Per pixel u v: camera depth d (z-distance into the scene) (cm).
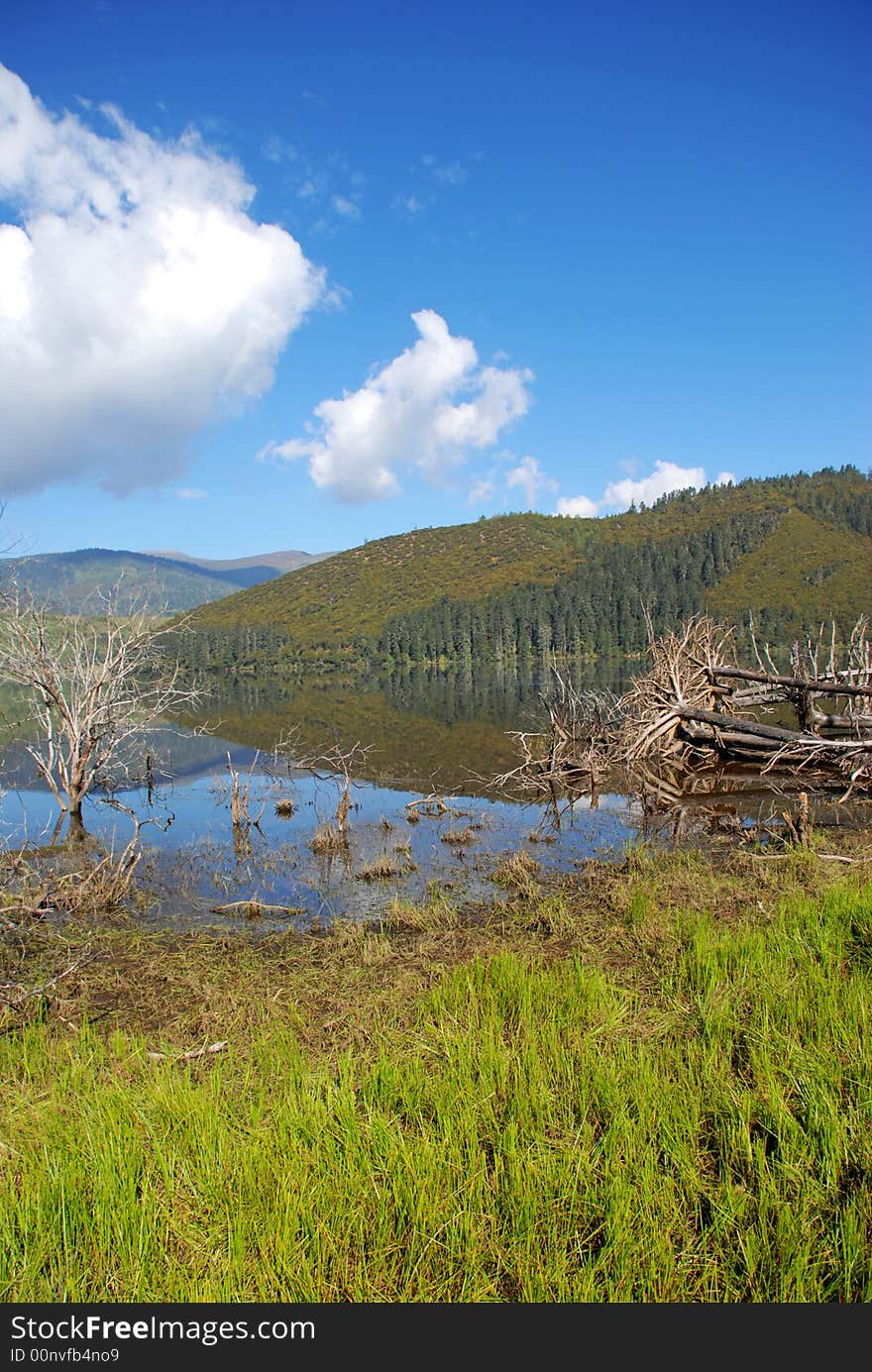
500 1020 540
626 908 827
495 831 1305
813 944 663
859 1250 311
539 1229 337
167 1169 368
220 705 4253
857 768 1538
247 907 911
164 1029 600
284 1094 446
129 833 1336
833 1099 411
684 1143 382
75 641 1491
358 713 3575
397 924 852
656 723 1781
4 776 1967
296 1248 326
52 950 785
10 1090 484
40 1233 334
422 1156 373
